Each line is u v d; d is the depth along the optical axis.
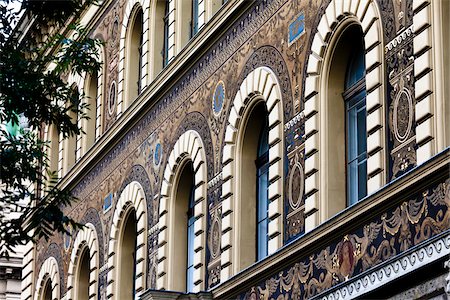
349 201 26.73
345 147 27.06
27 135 27.91
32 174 26.84
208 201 32.56
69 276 42.31
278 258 27.56
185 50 34.72
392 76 24.67
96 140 41.72
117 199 39.03
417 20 23.91
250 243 30.64
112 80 41.31
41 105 27.22
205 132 33.22
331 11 27.23
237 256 30.52
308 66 27.88
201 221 32.62
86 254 41.97
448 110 23.12
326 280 25.83
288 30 29.22
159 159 36.06
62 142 45.16
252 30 31.14
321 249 26.19
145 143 37.38
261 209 30.64
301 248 26.62
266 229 30.28
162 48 38.28
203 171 33.03
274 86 29.42
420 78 23.62
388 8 25.08
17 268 57.41
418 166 22.78
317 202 26.91
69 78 44.75
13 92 26.61
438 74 23.31
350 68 27.28
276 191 28.59
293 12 29.11
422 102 23.45
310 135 27.38
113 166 39.91
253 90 30.48
